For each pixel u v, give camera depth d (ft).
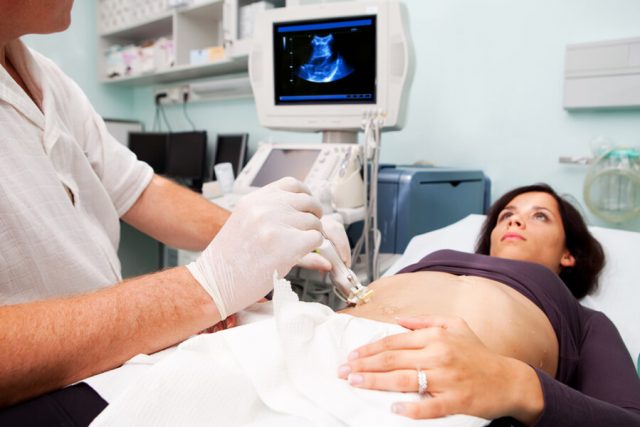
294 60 5.41
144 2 9.89
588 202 4.76
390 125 5.03
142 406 1.50
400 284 3.56
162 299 1.91
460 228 5.10
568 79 4.97
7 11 2.20
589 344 3.18
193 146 9.36
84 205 2.88
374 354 1.93
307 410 1.65
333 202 4.53
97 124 3.23
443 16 6.01
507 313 2.96
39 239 2.32
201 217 3.27
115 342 1.76
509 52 5.54
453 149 6.11
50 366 1.62
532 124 5.45
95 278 2.58
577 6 5.01
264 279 2.09
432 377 1.78
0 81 2.36
